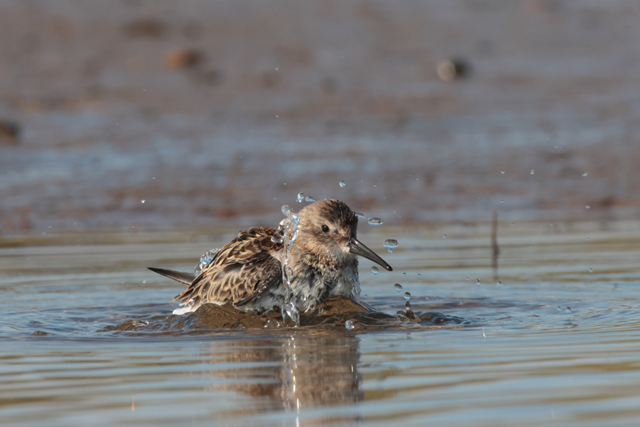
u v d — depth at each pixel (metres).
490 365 6.56
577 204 16.92
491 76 35.00
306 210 9.79
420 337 7.83
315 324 8.77
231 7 51.78
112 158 21.59
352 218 9.70
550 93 31.11
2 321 8.90
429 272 11.59
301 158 21.39
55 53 39.62
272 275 9.19
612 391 5.74
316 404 5.63
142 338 8.03
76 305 9.78
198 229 15.04
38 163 21.08
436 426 5.11
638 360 6.61
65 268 12.06
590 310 9.06
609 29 45.09
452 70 34.91
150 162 21.05
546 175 19.31
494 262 12.18
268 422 5.30
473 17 49.22
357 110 28.66
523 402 5.54
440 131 24.97
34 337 8.09
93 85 33.34
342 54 39.53
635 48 39.97
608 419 5.15
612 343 7.30
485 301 9.77
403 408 5.48
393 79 34.53
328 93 31.75
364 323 8.62
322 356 7.04
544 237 14.12
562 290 10.25
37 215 16.27
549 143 22.73
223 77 35.12
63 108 29.16
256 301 9.23
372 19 48.59
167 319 9.07
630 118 25.88
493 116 27.25
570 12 50.19
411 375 6.30
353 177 19.20
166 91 32.34
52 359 7.05
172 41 42.53
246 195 17.66
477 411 5.37
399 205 16.98
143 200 16.02
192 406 5.64
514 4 52.69
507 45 41.84
